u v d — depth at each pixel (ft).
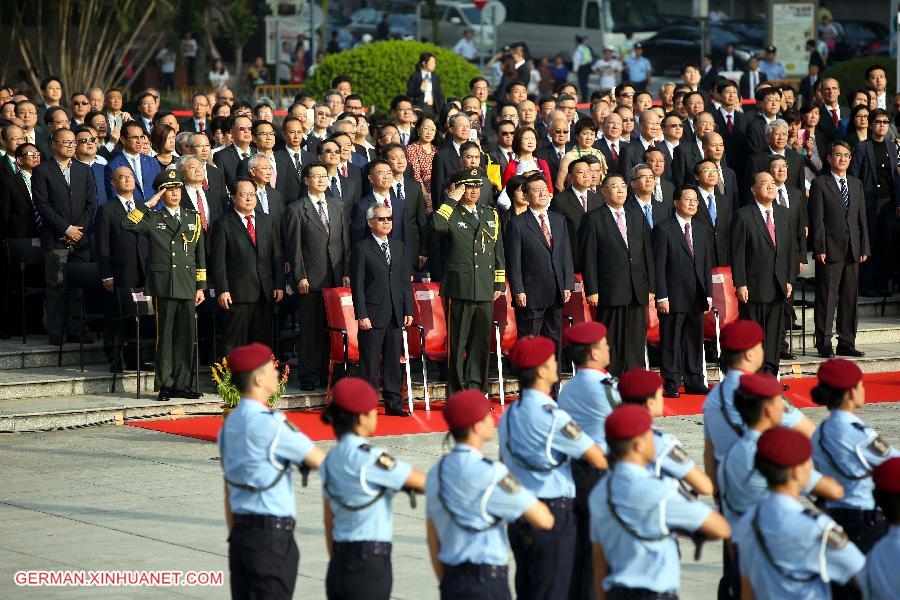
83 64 266.77
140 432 107.76
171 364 113.91
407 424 109.70
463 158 116.37
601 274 115.65
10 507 86.17
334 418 54.19
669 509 47.60
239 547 55.72
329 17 320.50
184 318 113.19
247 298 113.60
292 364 124.67
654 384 58.34
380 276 111.14
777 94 139.44
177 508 85.61
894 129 151.43
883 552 45.83
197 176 116.06
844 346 131.64
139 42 296.51
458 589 50.75
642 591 47.85
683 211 117.70
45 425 108.37
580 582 63.67
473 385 114.21
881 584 45.57
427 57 172.14
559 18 285.43
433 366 126.41
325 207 116.47
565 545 58.75
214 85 292.61
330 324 113.50
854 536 58.34
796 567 46.09
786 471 46.60
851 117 149.59
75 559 74.79
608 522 48.52
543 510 50.55
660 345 119.96
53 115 131.34
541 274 114.42
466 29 288.10
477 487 50.44
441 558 51.62
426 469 93.71
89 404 111.75
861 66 206.18
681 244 117.39
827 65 251.60
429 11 291.99
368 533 53.36
